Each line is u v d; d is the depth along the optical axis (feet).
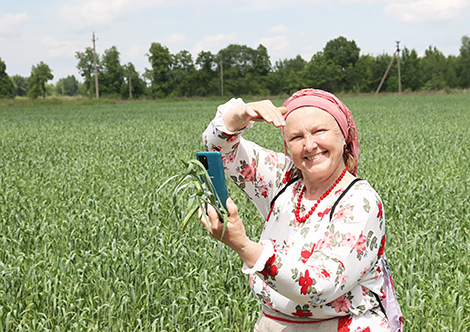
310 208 8.01
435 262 18.69
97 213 27.04
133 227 23.54
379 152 50.42
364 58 434.71
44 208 28.73
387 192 29.48
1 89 485.56
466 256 19.33
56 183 36.11
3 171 42.27
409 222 24.53
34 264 19.04
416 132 70.44
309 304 7.02
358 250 7.18
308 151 7.47
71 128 95.20
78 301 16.08
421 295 15.51
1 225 25.79
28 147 63.26
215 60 453.58
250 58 452.76
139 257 18.52
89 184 35.45
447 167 40.45
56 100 286.66
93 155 52.95
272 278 6.68
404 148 52.80
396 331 8.07
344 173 7.94
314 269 6.84
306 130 7.48
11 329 15.11
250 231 22.26
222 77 430.61
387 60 434.71
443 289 16.75
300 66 512.63
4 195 32.35
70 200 30.27
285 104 8.06
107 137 74.49
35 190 33.99
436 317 14.76
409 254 19.30
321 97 7.66
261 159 8.82
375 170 38.99
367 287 7.61
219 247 19.21
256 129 81.10
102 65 455.22
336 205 7.63
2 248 21.66
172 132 79.82
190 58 440.45
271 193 8.84
